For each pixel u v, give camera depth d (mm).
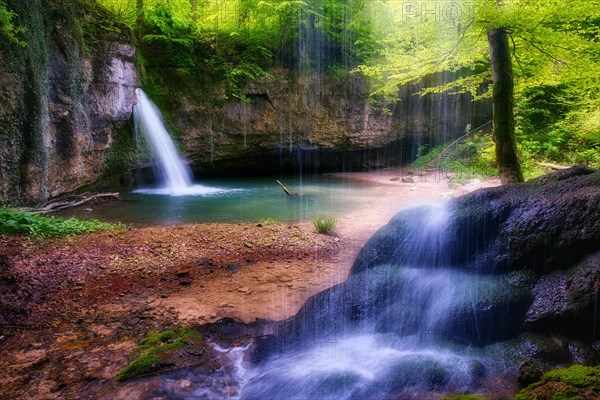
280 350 3785
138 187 15516
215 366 3488
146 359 3465
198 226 8805
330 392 3107
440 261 4277
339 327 4066
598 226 3484
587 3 7227
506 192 4293
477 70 20078
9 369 3428
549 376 2830
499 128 8703
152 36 14891
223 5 18047
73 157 11258
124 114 13219
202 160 17734
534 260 3801
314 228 8867
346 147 22062
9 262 5719
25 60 9133
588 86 9266
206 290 5438
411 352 3578
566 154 15828
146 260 6508
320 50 20125
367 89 21453
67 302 4883
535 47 8445
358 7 20312
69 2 10719
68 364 3520
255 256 6934
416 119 24000
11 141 8977
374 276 4359
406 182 18422
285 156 20969
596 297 3244
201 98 16891
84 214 10336
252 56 17906
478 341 3609
